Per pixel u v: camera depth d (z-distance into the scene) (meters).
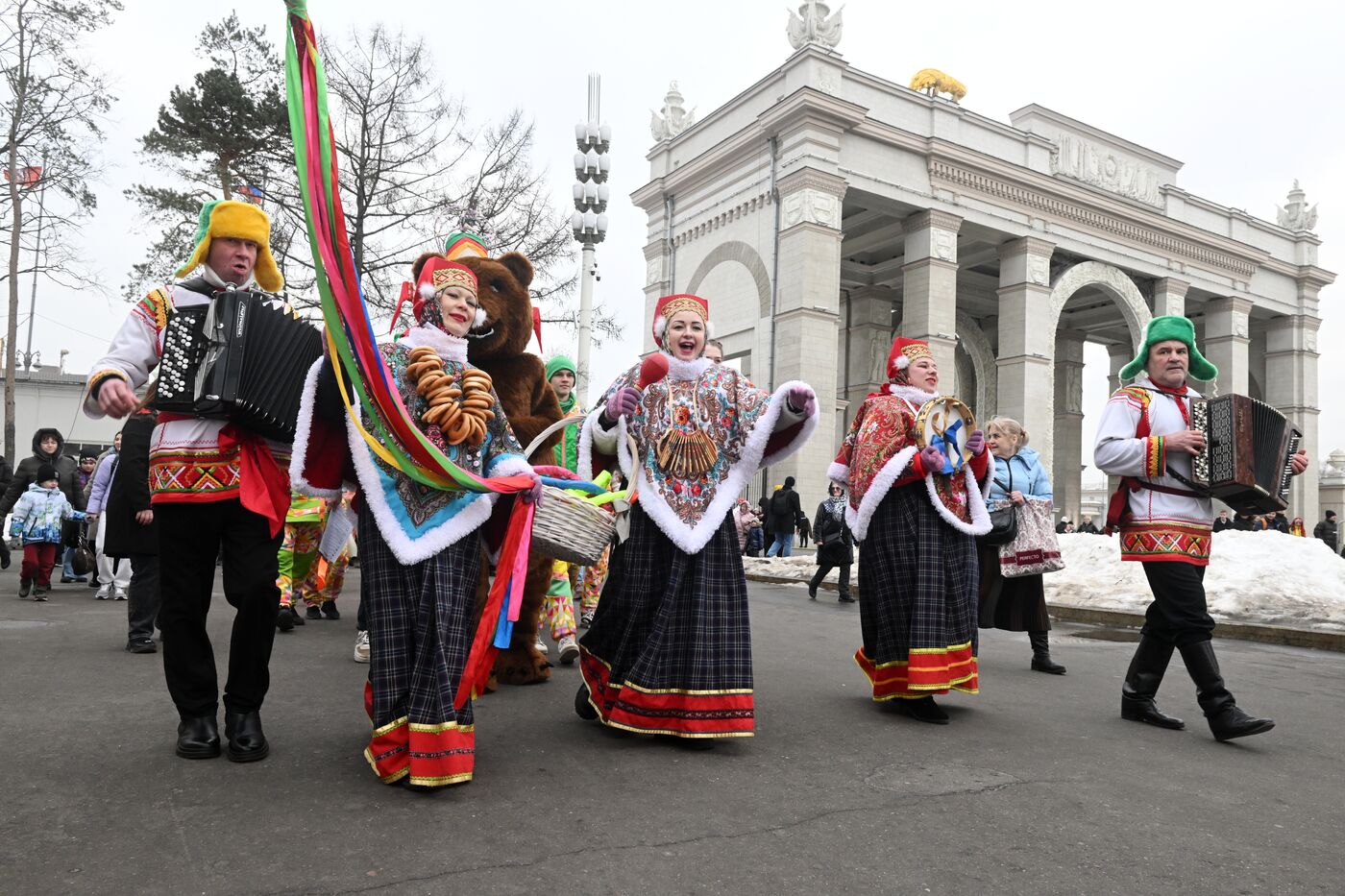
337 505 5.90
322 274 2.74
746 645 3.98
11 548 15.42
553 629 5.91
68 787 3.06
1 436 33.19
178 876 2.37
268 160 18.52
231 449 3.36
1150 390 4.72
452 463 3.16
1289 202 40.34
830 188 25.91
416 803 3.00
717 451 4.14
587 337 16.94
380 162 17.58
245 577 3.37
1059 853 2.76
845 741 4.08
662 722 3.89
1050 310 30.72
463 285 3.56
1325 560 11.00
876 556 4.78
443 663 3.14
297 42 2.68
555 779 3.33
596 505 3.70
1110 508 4.76
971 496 4.77
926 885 2.48
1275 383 40.19
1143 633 4.75
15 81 19.50
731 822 2.93
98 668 5.24
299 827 2.74
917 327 28.14
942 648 4.56
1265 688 5.94
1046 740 4.23
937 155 27.84
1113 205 32.38
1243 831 3.02
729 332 28.38
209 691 3.51
